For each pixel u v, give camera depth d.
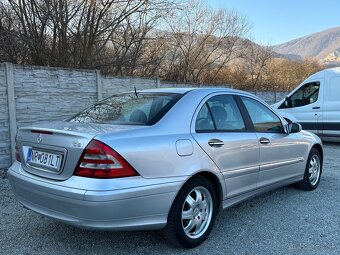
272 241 3.84
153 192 3.22
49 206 3.28
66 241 3.81
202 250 3.62
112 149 3.08
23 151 3.71
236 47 19.16
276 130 5.00
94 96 8.20
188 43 16.27
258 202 5.16
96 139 3.11
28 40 9.07
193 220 3.66
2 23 8.98
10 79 6.63
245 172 4.25
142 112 3.81
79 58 10.63
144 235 3.96
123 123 3.69
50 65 9.78
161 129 3.52
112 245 3.72
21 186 3.56
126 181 3.09
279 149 4.88
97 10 10.81
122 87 8.95
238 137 4.18
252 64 21.20
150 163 3.24
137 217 3.16
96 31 10.88
